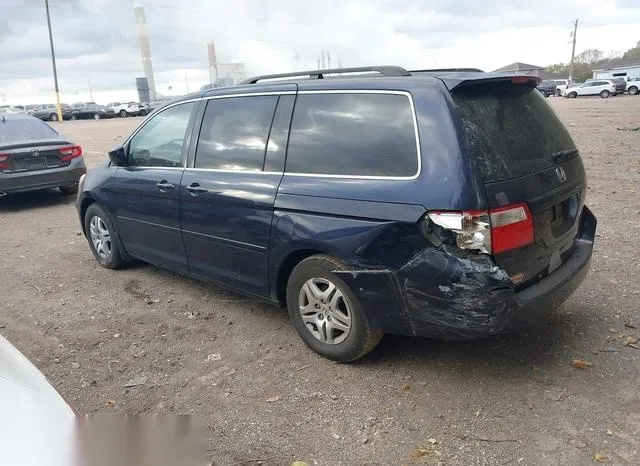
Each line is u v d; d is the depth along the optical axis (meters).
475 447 2.87
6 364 2.33
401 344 3.97
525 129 3.49
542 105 3.82
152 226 5.02
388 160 3.30
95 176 5.74
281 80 4.24
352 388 3.46
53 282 5.70
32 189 9.38
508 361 3.67
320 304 3.74
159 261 5.14
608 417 3.05
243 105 4.24
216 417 3.23
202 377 3.69
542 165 3.46
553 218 3.50
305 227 3.59
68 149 9.75
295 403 3.34
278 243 3.80
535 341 3.90
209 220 4.33
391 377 3.56
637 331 3.97
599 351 3.72
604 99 43.00
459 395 3.32
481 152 3.08
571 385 3.36
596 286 4.77
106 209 5.60
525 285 3.29
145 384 3.63
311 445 2.96
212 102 4.50
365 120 3.47
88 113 54.66
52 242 7.36
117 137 24.27
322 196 3.52
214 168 4.37
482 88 3.37
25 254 6.83
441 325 3.13
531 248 3.26
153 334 4.37
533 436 2.93
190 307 4.86
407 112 3.27
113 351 4.11
